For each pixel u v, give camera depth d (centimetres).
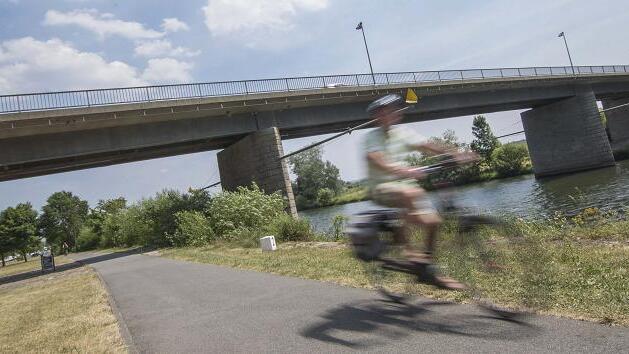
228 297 776
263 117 3394
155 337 598
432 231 472
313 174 10506
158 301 873
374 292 623
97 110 2648
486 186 5425
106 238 6084
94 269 2138
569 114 5800
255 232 2114
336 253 1106
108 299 1020
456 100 4619
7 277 3095
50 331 756
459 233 465
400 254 490
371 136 491
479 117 7038
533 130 6228
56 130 2650
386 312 519
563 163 5906
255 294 757
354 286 684
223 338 534
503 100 5031
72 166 3403
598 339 365
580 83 5684
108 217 6388
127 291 1098
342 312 550
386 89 3866
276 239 1891
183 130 3094
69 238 11006
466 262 470
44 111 2492
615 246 720
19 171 3123
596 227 912
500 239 460
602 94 6231
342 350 428
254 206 2588
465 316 462
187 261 1595
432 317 475
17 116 2416
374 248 502
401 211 479
